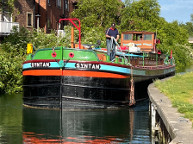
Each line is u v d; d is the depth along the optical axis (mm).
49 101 13609
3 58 19969
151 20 36500
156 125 10836
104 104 13703
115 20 37406
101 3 35156
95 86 13352
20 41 23625
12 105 15203
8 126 11312
